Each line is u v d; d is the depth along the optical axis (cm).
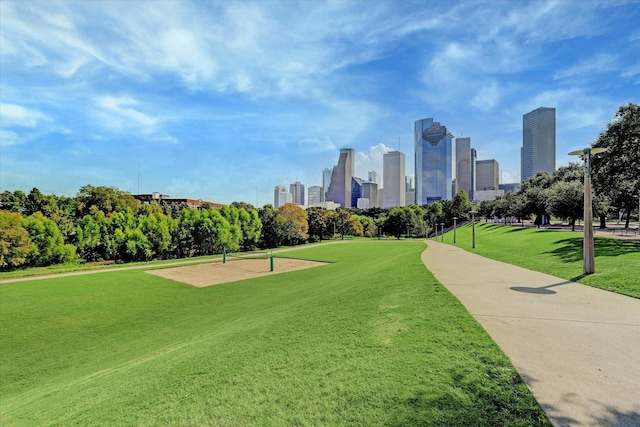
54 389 795
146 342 1314
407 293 1095
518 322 728
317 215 9775
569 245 2584
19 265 3991
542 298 962
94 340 1424
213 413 460
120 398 563
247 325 1070
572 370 496
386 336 677
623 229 4959
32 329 1582
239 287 2705
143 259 5406
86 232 4872
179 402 505
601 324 711
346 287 1575
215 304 2080
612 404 406
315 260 4869
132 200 7031
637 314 786
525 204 6081
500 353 555
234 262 4681
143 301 2178
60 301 2112
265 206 8469
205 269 3909
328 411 430
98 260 5050
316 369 554
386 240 9131
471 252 2877
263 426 416
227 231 6338
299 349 665
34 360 1207
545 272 1509
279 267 4100
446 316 770
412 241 7888
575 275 1334
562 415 386
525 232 4875
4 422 593
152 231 5353
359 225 11206
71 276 3103
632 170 2409
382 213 14012
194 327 1461
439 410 407
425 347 596
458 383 464
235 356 680
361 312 910
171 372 649
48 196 5450
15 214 4050
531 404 409
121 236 5047
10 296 2214
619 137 2406
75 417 520
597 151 1307
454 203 11200
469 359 537
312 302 1292
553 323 718
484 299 952
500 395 432
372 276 1792
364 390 467
